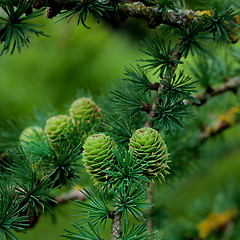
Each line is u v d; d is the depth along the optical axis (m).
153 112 0.56
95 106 0.59
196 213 0.79
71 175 0.57
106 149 0.54
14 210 0.54
